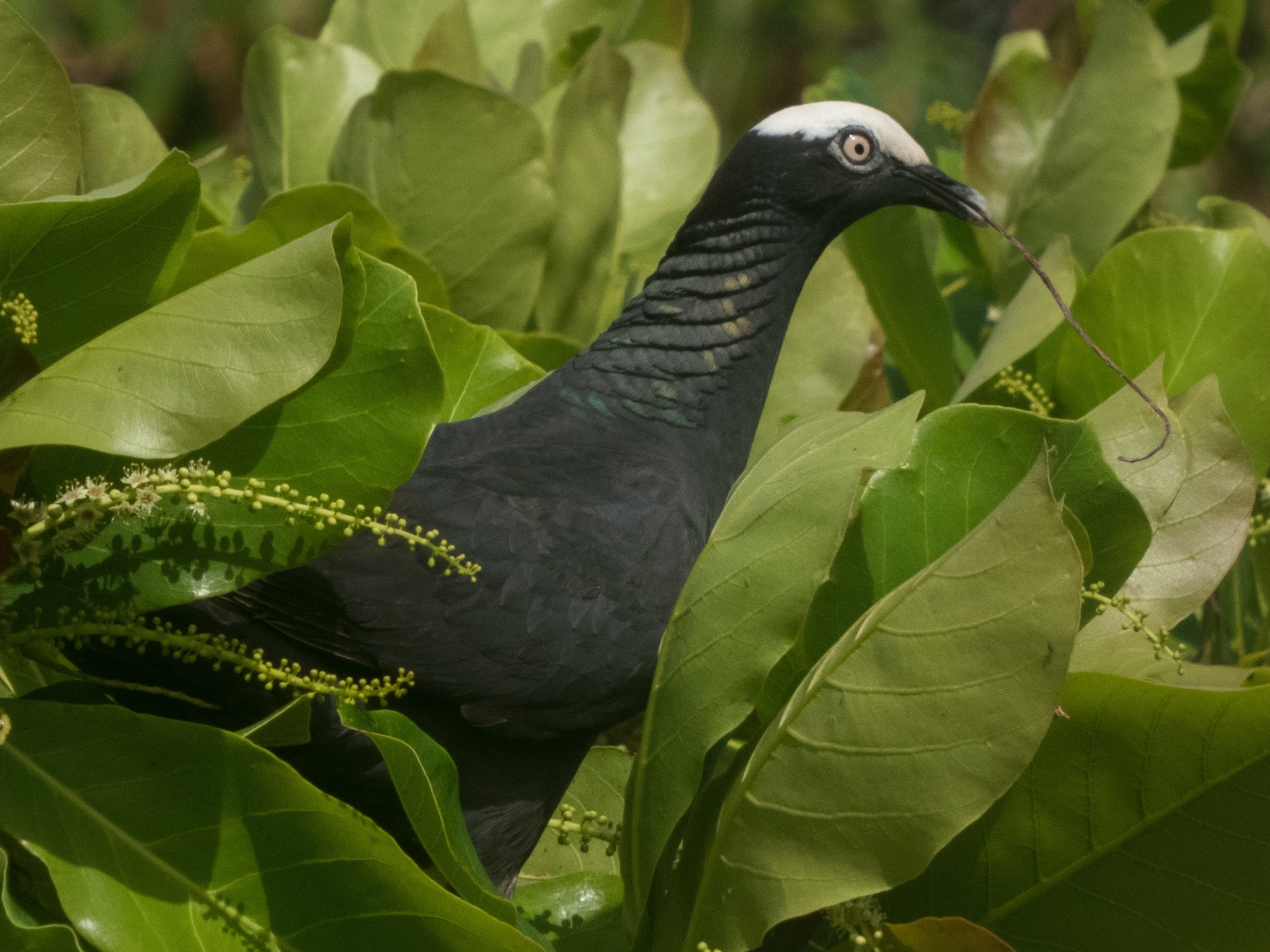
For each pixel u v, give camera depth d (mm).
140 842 3189
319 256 3193
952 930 3340
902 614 3225
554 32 7582
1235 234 5211
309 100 6215
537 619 4008
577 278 6141
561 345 5762
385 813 4062
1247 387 5230
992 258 6543
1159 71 6082
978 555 3162
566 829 4340
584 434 4512
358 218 5168
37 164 3818
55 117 3805
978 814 3125
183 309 3225
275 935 3238
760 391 4914
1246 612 6078
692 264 4789
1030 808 3506
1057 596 3068
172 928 3148
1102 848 3475
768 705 4004
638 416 4645
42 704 3225
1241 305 5203
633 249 6703
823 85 7406
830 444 3645
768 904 3312
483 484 4137
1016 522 3127
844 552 3875
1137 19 6035
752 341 4832
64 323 3609
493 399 5188
